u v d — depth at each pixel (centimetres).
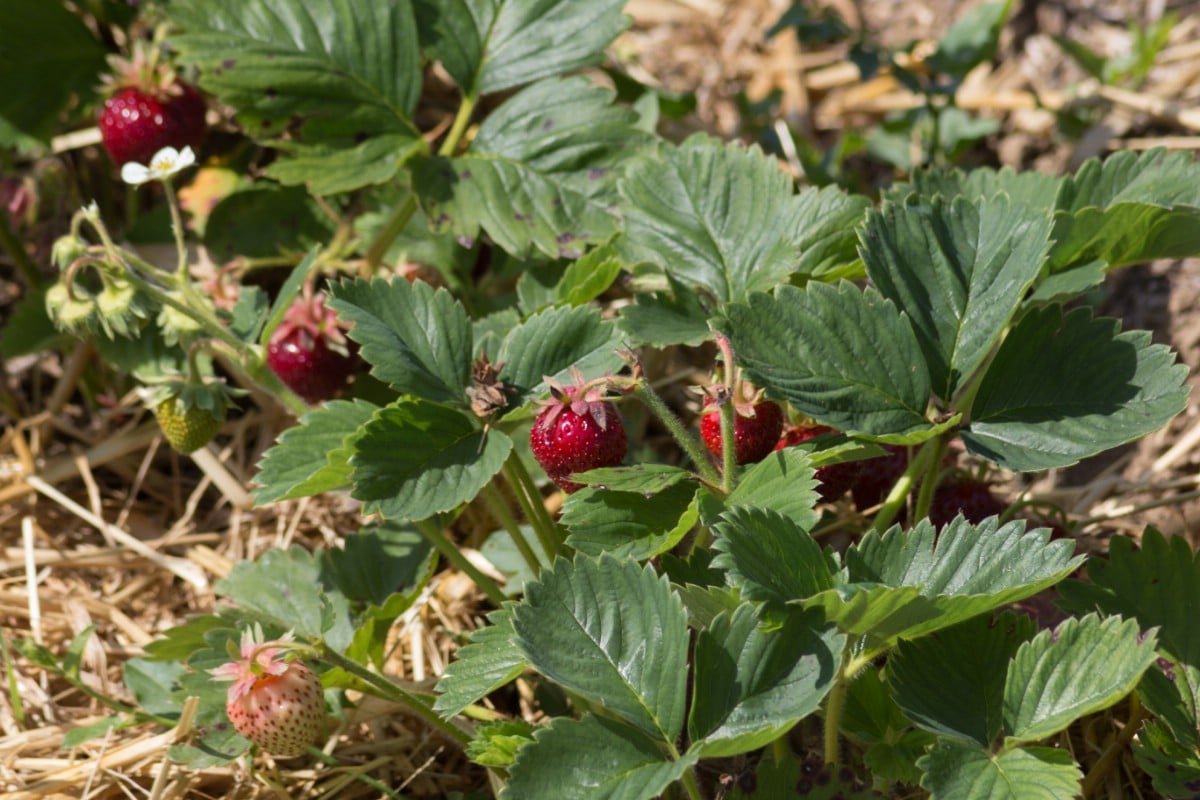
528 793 83
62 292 95
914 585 85
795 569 86
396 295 93
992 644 87
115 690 102
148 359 107
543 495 105
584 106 104
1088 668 85
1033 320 90
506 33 105
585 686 84
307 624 98
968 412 90
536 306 103
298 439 93
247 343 97
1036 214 90
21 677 101
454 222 103
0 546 108
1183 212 93
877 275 90
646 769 84
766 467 88
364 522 103
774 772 87
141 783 97
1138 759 88
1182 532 104
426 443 91
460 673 89
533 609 85
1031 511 101
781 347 89
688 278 97
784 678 84
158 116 108
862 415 89
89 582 107
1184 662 90
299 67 103
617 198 103
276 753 91
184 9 104
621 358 91
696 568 90
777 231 97
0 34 109
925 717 85
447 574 105
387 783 97
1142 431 88
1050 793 83
